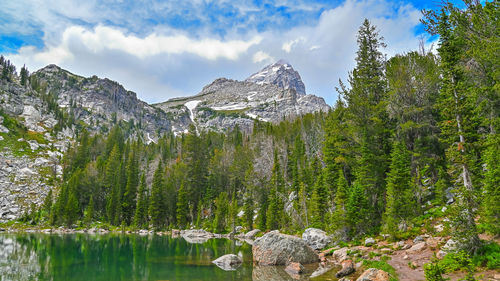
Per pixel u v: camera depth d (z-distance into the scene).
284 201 72.81
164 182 105.69
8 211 100.31
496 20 26.02
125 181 111.94
